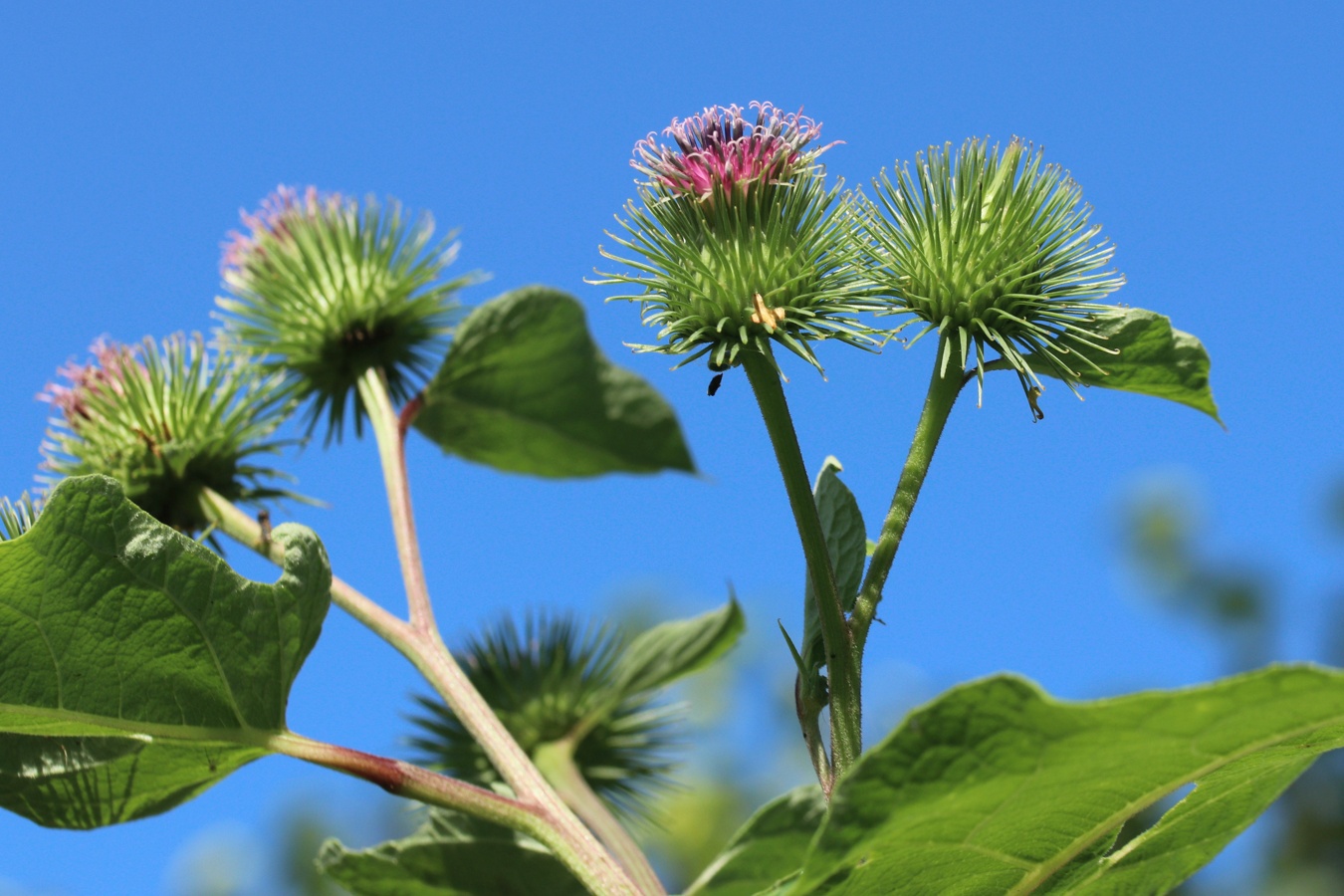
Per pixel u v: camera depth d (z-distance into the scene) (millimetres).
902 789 1681
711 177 2822
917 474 2670
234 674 2779
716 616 4754
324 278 4711
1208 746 1700
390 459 4168
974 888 2137
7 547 2490
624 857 4094
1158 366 2881
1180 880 2301
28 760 2824
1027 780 1753
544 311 4598
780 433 2598
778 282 2742
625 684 4793
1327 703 1559
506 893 3566
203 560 2682
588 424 4891
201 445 4148
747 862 3486
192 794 2969
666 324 2820
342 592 3350
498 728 3020
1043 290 2850
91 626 2650
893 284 2826
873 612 2486
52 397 4273
